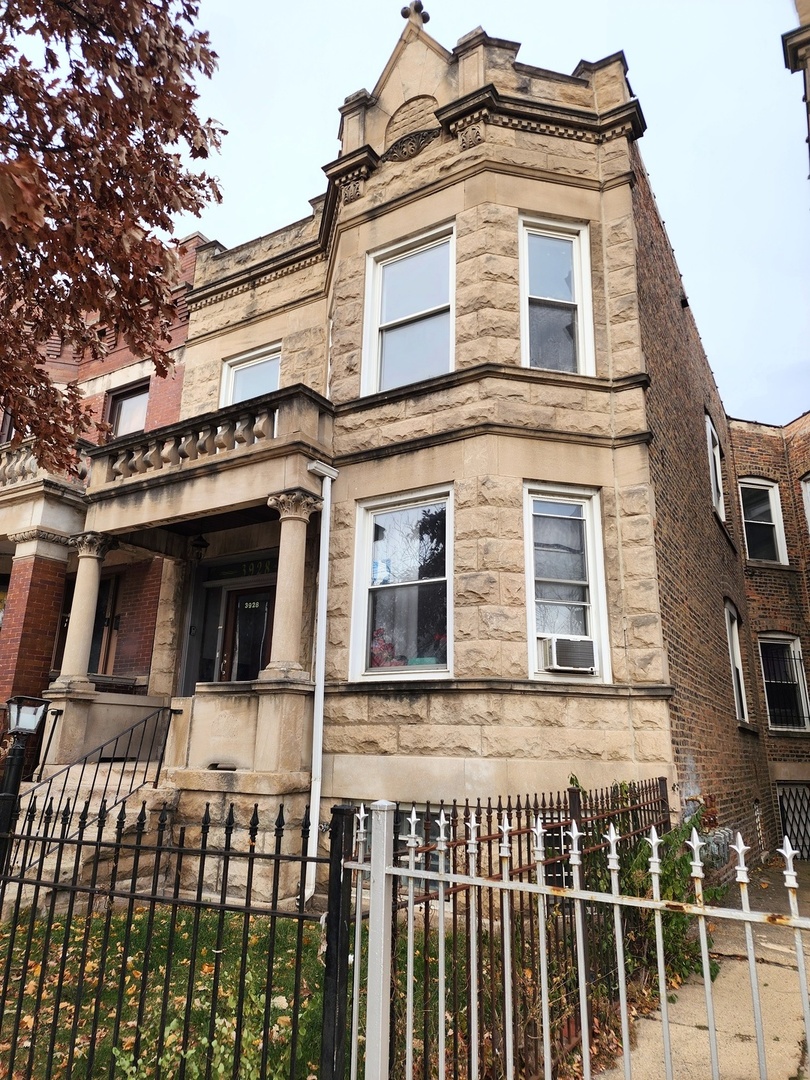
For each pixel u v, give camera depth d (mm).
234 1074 3100
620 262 9195
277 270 12750
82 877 7051
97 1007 3441
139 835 3555
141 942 5797
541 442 8484
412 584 8695
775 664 16266
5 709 10609
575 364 9164
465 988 4164
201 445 9938
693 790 8234
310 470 9047
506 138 9477
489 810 4270
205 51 4988
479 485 8266
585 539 8484
